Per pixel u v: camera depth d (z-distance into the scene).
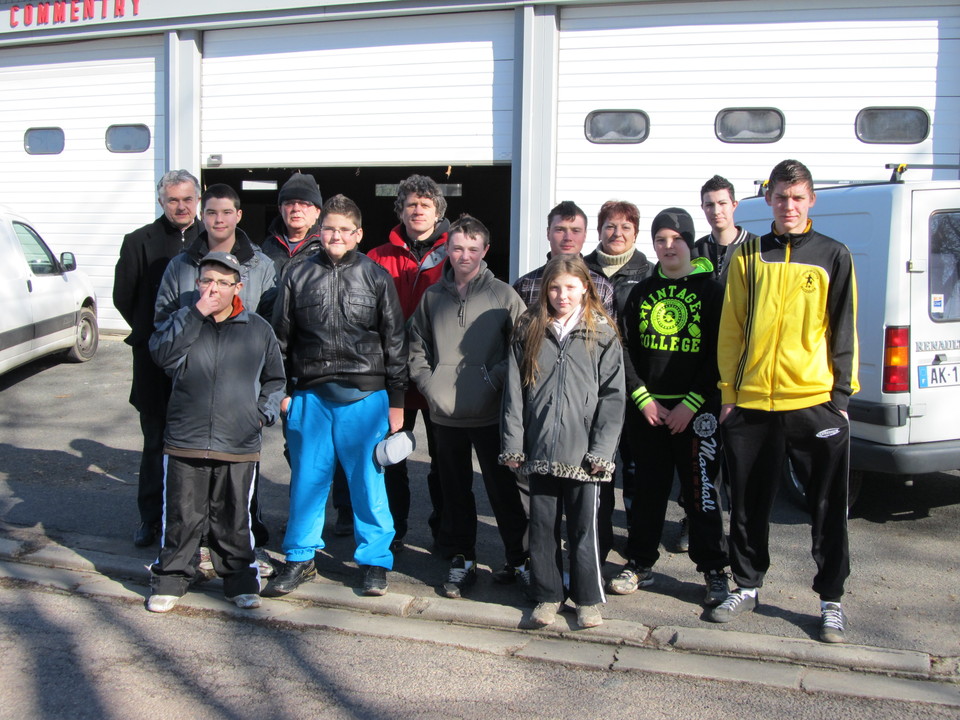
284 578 4.32
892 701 3.37
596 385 3.91
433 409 4.20
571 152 9.62
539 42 9.51
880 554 4.80
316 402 4.27
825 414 3.79
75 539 4.96
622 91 9.43
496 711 3.27
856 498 5.34
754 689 3.47
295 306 4.24
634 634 3.87
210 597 4.29
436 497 4.91
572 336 3.91
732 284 3.95
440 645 3.83
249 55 10.77
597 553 3.94
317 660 3.67
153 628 3.95
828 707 3.32
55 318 9.12
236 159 10.95
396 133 10.26
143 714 3.20
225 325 4.07
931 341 4.87
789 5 8.94
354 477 4.28
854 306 3.78
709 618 4.05
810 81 8.97
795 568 4.64
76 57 11.59
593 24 9.45
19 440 7.03
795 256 3.80
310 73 10.55
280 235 4.99
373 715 3.22
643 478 4.29
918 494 5.80
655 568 4.68
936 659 3.64
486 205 15.22
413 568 4.69
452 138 10.06
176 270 4.29
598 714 3.25
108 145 11.55
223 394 4.04
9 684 3.40
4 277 8.28
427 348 4.34
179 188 4.68
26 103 11.91
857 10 8.80
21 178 12.03
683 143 9.33
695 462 4.13
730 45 9.12
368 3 10.02
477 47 9.88
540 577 3.95
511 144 9.84
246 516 4.17
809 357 3.78
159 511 4.87
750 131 9.16
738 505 3.98
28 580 4.45
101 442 7.02
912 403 4.86
